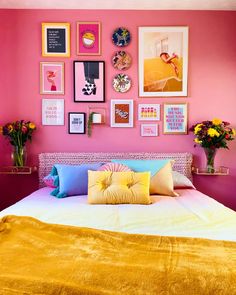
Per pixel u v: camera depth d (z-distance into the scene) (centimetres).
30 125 311
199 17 319
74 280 97
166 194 259
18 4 306
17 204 225
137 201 224
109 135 325
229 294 92
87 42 319
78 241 136
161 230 158
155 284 95
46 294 91
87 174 265
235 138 325
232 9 317
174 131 325
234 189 327
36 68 320
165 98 324
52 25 317
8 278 97
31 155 325
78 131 323
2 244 131
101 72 321
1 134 320
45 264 109
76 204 224
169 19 319
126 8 316
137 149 326
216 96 324
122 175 239
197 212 199
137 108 324
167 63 321
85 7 313
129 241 136
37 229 152
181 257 115
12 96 321
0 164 322
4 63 319
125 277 98
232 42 321
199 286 94
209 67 322
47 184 276
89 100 322
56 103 322
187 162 317
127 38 319
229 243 132
